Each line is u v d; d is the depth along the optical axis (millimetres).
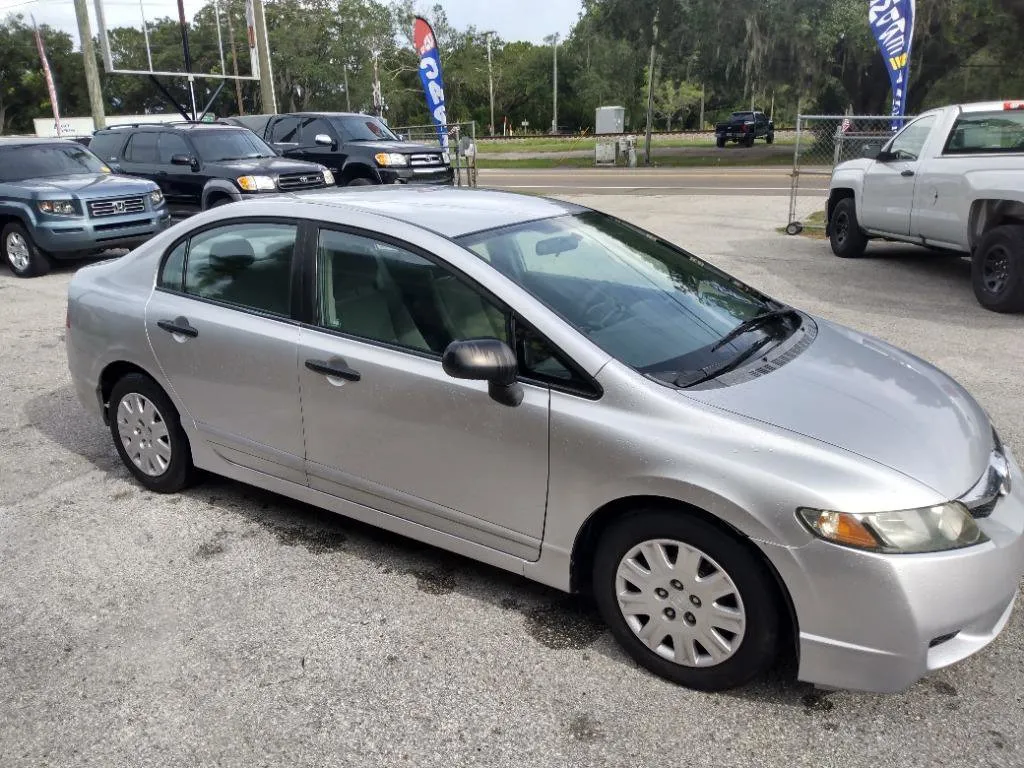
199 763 2646
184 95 44281
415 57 66562
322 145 16188
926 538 2545
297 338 3666
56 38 58250
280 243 3795
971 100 32781
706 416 2801
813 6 29656
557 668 3059
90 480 4750
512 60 79625
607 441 2881
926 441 2811
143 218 11586
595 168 33656
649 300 3490
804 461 2646
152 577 3723
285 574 3732
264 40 24297
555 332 3059
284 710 2875
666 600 2904
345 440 3598
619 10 33094
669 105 65812
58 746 2732
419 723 2801
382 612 3426
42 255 11172
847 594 2553
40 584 3686
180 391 4184
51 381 6625
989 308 8320
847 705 2834
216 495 4527
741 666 2797
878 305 8570
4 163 11766
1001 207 8586
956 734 2697
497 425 3125
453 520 3391
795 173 13445
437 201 4000
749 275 10188
